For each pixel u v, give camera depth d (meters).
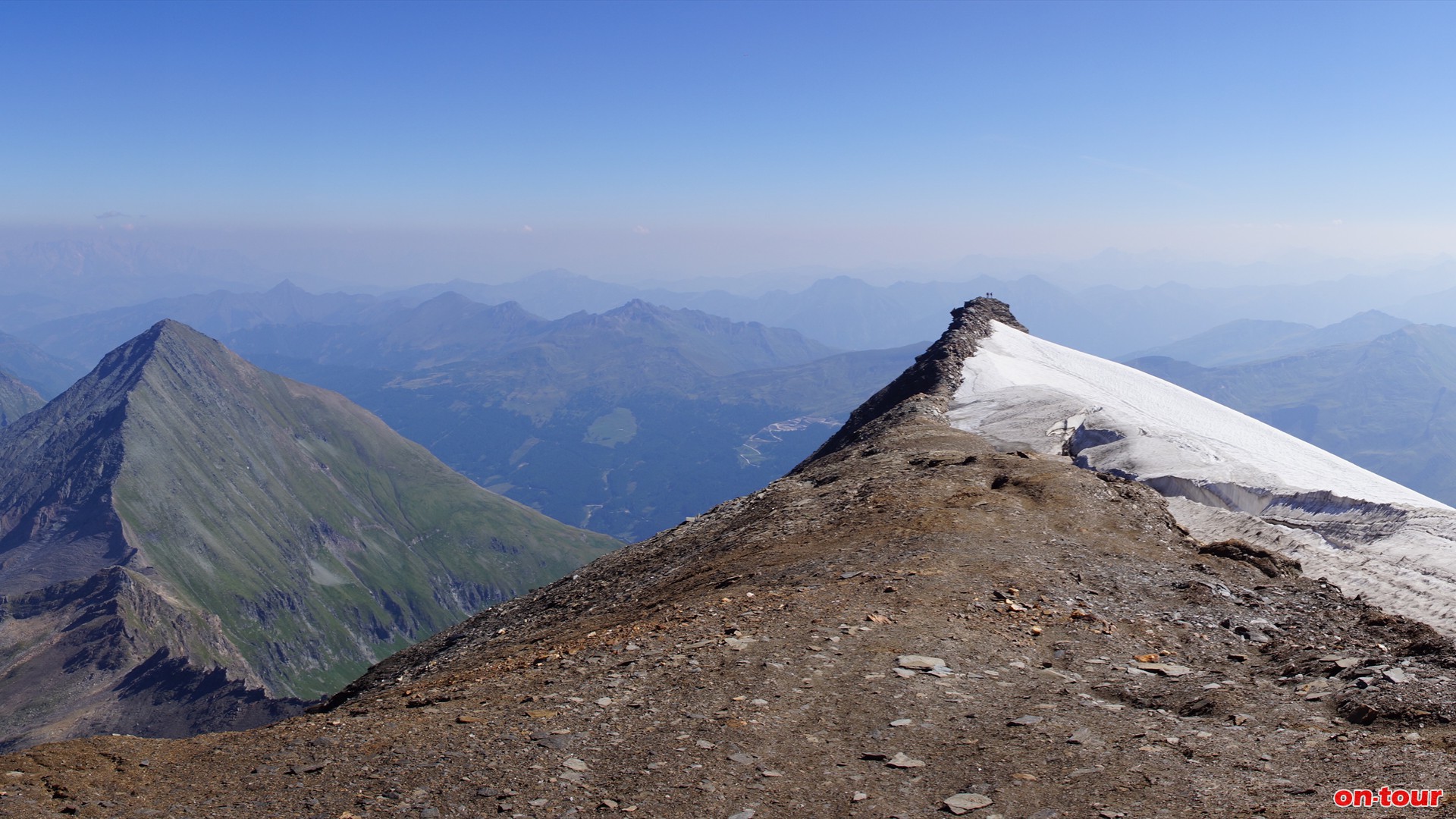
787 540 24.89
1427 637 14.79
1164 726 10.80
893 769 9.81
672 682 12.69
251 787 9.70
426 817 8.76
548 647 18.34
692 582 23.47
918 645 13.98
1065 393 52.62
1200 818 8.20
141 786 9.87
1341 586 22.06
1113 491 26.20
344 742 10.88
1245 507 30.42
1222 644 14.96
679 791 9.25
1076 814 8.54
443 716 11.91
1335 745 9.69
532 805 8.95
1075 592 17.34
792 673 12.83
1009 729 10.77
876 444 39.38
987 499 24.75
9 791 9.42
